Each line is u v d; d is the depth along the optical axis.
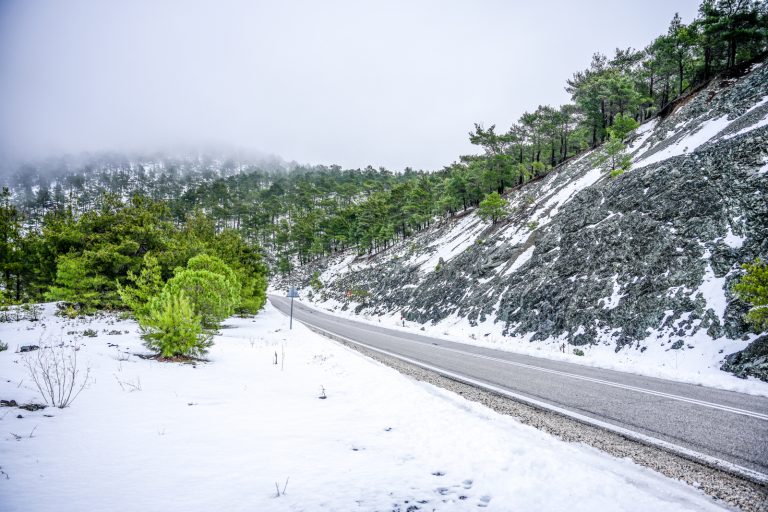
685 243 15.60
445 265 37.03
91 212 25.83
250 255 36.38
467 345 18.45
